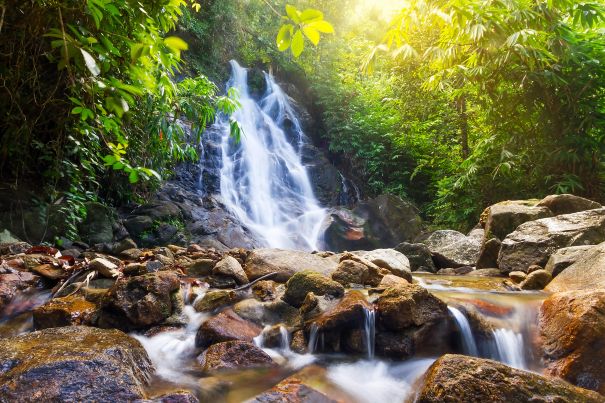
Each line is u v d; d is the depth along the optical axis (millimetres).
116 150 2406
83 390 1562
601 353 2014
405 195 9594
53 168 4188
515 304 2645
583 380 1986
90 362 1693
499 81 5652
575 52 5219
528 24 4781
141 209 6395
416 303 2408
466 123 7594
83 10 2404
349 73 12336
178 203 7230
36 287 2926
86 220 4992
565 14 5445
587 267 3057
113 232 5457
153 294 2590
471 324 2512
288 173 10180
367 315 2412
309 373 2133
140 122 5109
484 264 4504
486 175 6348
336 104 12102
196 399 1696
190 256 3994
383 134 10766
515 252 4039
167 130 5309
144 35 2283
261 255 3482
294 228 8758
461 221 7055
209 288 3021
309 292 2621
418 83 8281
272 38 13094
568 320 2193
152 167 5801
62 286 2898
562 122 5617
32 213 4172
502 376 1714
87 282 2938
